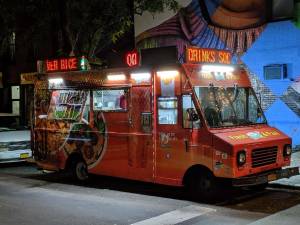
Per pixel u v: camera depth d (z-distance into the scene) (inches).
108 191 426.9
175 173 381.1
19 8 650.8
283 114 598.5
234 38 633.6
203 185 368.8
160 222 312.5
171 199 385.1
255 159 362.6
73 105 466.9
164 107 386.6
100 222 315.9
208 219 318.3
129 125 412.8
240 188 415.5
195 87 369.7
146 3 640.4
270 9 601.6
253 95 412.2
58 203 378.0
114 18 632.4
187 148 371.6
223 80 393.4
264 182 364.2
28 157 577.0
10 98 1043.9
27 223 316.5
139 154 405.7
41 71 508.7
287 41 589.0
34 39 767.1
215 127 366.3
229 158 346.6
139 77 404.5
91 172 449.4
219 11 645.3
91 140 447.8
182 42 685.9
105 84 432.8
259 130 390.6
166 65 383.6
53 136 487.8
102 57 769.6
